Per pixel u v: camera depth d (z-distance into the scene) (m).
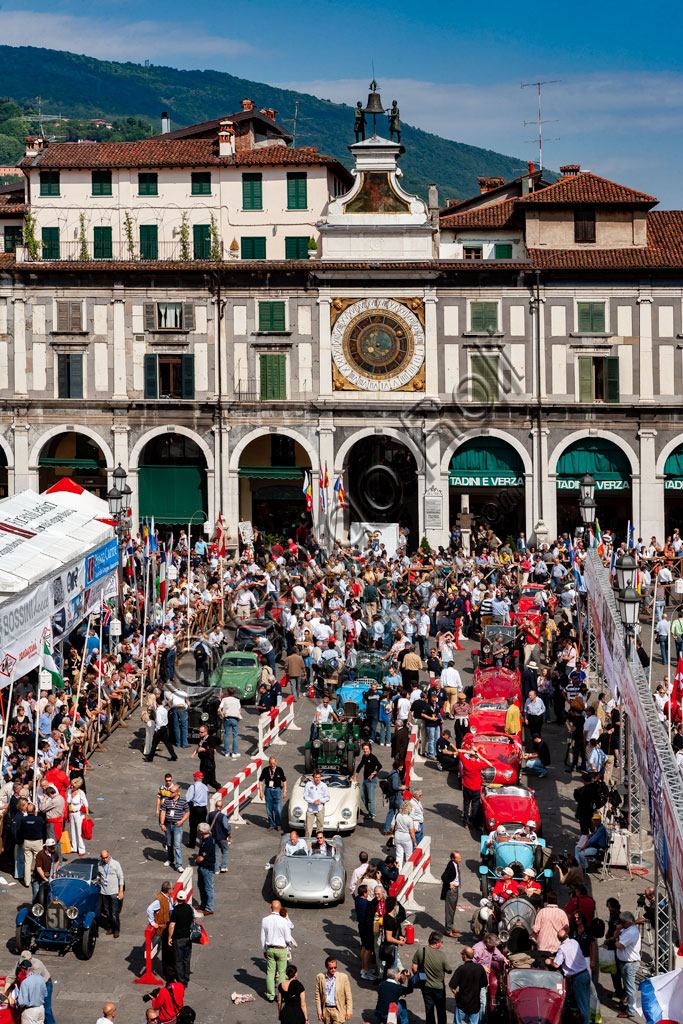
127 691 46.78
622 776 37.75
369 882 29.22
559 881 33.03
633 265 73.12
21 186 87.06
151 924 28.45
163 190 77.38
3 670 35.28
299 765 42.06
